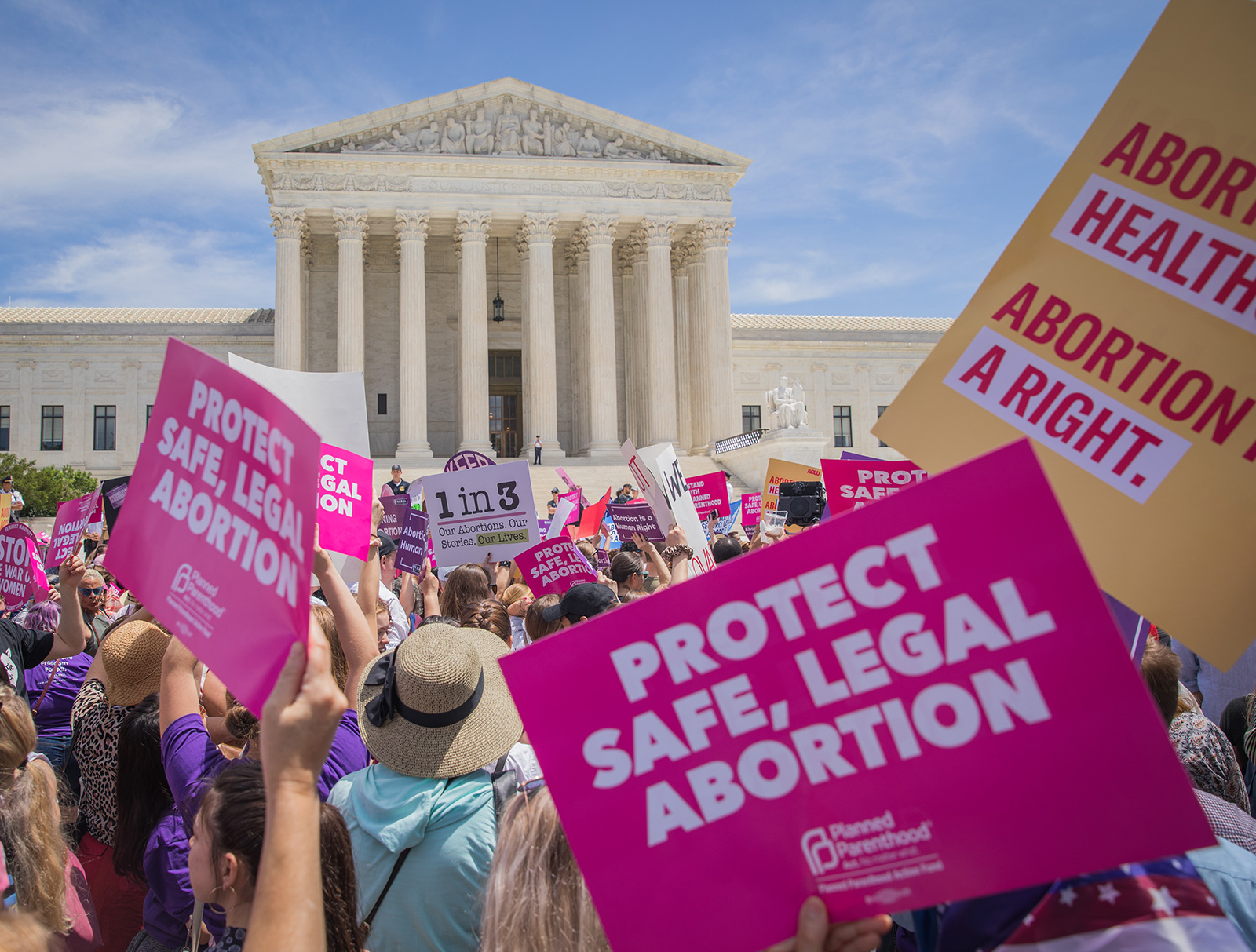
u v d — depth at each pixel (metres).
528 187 60.09
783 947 2.53
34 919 2.27
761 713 2.59
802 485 15.89
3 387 64.50
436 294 68.06
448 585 9.18
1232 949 2.44
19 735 4.61
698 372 63.34
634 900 2.63
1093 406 3.82
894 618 2.48
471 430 58.03
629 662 2.69
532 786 4.91
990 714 2.39
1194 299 3.67
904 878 2.44
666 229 61.34
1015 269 4.02
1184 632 3.59
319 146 58.06
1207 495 3.59
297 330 56.44
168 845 4.98
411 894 4.61
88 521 12.44
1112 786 2.28
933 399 4.13
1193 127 3.71
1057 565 2.34
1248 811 5.61
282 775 2.50
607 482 55.00
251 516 2.94
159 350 65.62
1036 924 2.63
